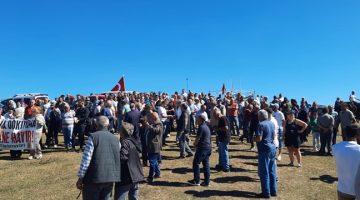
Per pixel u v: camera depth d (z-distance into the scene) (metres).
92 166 6.77
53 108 18.55
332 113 18.02
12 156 16.45
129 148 7.84
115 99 24.12
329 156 17.11
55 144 18.67
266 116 10.82
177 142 19.34
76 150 17.55
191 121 22.00
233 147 18.27
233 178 12.85
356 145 6.18
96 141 6.88
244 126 19.47
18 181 12.65
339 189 6.24
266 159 10.77
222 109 20.69
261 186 10.92
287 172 13.95
